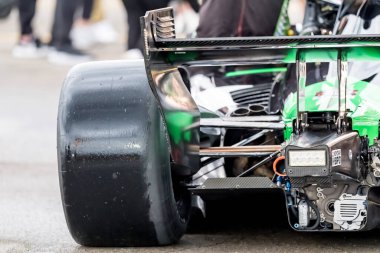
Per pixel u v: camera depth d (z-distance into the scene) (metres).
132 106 10.09
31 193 14.29
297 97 9.98
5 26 39.94
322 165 9.40
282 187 10.13
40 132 19.66
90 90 10.30
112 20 40.94
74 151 10.05
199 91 12.55
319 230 10.02
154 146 9.99
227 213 12.37
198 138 10.66
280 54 10.03
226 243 10.88
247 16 13.28
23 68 29.12
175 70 10.34
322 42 9.62
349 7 11.87
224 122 11.02
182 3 30.52
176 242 10.83
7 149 17.94
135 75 10.38
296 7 20.44
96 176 10.02
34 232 11.83
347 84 10.70
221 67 13.02
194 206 11.38
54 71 28.58
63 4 30.02
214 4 13.36
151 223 10.18
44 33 36.81
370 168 10.20
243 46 9.66
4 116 21.53
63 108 10.25
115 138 10.00
